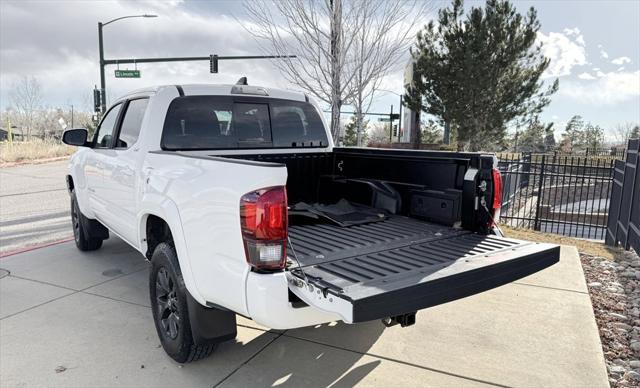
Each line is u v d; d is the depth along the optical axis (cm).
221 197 261
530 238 783
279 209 244
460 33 1705
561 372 324
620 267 599
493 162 345
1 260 589
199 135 404
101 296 462
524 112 1772
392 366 332
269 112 453
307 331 389
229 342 367
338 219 380
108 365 331
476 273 268
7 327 392
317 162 481
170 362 336
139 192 365
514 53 1678
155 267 340
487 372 324
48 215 944
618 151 3828
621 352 369
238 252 251
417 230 360
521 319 411
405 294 235
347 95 811
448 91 1752
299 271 254
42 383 308
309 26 792
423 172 391
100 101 2367
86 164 530
